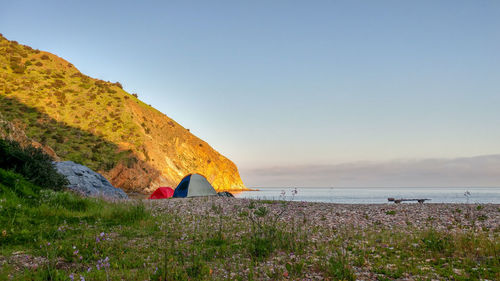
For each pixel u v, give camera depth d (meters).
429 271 6.87
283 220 15.52
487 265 7.07
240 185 123.81
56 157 47.34
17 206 13.52
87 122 81.81
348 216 16.86
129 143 81.06
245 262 7.88
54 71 97.81
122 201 20.56
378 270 6.93
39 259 7.92
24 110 74.50
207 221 14.88
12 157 19.55
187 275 6.73
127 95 109.94
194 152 109.25
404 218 15.85
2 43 98.38
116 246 9.48
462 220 14.80
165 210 19.08
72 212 15.58
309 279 6.52
